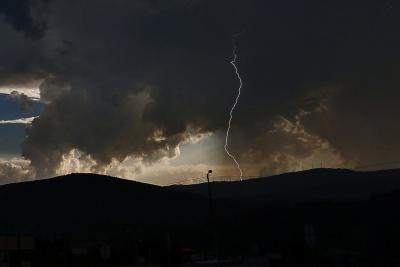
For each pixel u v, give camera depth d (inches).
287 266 2933.1
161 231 4783.5
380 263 3174.2
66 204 6668.3
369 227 3998.5
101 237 4928.6
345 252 3476.9
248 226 4372.5
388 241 3683.6
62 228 5876.0
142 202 6584.6
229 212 5457.7
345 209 4394.7
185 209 6269.7
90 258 3528.5
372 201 4478.3
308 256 2977.4
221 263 2554.1
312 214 4429.1
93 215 6279.5
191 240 4224.9
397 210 4146.2
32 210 6619.1
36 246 3543.3
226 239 4030.5
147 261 3388.3
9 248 3363.7
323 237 3912.4
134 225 5423.2
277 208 4785.9
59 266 3459.6
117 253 3476.9
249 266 2564.0
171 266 3164.4
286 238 3934.5
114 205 6535.4
